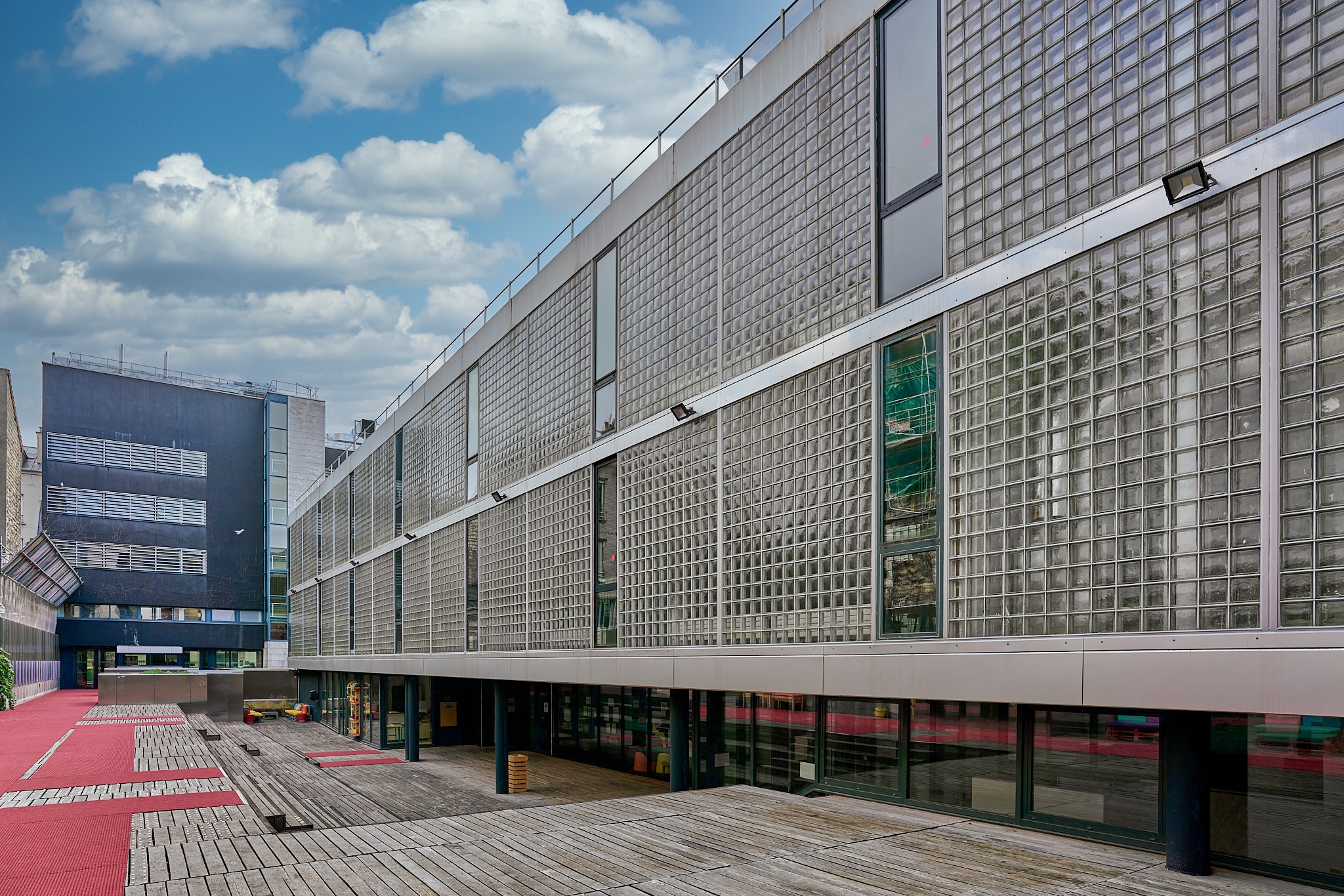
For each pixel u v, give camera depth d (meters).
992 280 7.12
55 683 49.75
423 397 23.44
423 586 22.67
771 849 7.44
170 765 15.30
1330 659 4.80
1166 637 5.66
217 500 57.97
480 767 20.47
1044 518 6.61
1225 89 5.60
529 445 16.64
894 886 6.24
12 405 48.50
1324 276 5.05
